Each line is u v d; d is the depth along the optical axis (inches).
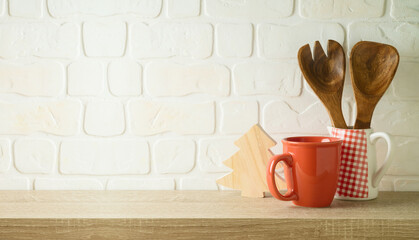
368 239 44.3
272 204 47.3
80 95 51.5
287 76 51.1
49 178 51.8
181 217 44.7
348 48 50.8
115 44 51.2
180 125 51.4
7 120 51.6
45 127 51.6
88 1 51.0
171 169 51.7
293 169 46.3
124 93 51.4
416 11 50.5
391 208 46.3
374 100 48.1
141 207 46.9
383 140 50.9
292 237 44.4
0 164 51.7
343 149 47.9
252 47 51.1
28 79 51.4
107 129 51.6
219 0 50.9
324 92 48.7
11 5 51.2
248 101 51.3
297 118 51.2
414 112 50.8
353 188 47.8
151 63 51.2
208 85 51.3
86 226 44.8
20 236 44.9
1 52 51.4
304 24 50.9
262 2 50.9
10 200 48.7
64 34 51.3
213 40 51.1
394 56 48.3
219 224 44.5
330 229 44.2
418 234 44.1
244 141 49.3
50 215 45.3
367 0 50.6
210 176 51.6
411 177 50.9
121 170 51.7
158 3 51.0
